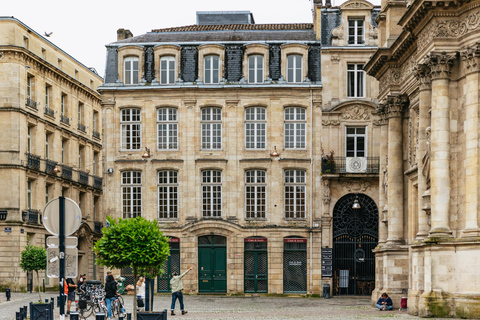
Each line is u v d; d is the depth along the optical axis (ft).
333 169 151.84
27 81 168.04
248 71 157.17
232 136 155.53
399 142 118.52
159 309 108.88
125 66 159.63
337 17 157.17
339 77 154.92
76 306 106.52
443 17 91.15
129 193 156.97
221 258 153.89
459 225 89.81
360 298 145.18
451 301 87.86
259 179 155.43
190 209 154.61
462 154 90.02
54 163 177.06
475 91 87.45
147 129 156.87
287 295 150.82
